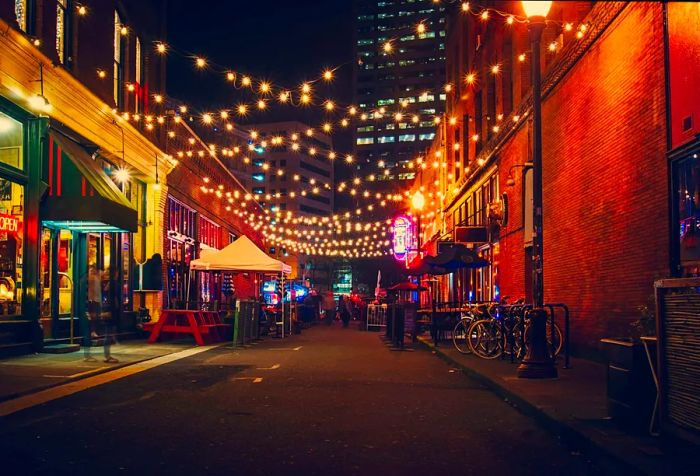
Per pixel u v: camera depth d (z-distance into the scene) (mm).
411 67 141000
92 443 6648
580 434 6633
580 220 15039
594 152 14102
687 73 10078
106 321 18938
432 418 8203
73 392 10031
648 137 11406
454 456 6273
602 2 13117
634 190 12031
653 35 11164
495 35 24938
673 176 10586
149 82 24203
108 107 18750
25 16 14961
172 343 20578
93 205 15555
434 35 140375
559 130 16625
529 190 19266
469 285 31938
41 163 15578
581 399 8797
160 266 24219
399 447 6613
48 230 16641
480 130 29609
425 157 52031
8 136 14898
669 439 6051
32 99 14367
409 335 22984
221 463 5898
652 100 11242
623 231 12531
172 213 27672
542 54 18281
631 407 6703
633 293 12055
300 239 119312
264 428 7445
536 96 11586
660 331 6203
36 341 15305
